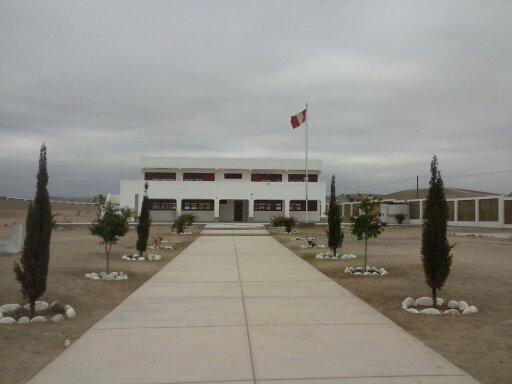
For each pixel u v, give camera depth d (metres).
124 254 19.31
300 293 10.88
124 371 5.66
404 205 54.28
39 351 6.59
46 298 9.89
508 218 41.75
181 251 21.91
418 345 6.69
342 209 63.97
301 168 60.62
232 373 5.57
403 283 12.10
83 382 5.33
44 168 8.88
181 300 10.05
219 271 14.81
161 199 55.94
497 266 15.06
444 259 9.34
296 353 6.32
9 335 7.36
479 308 9.23
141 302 9.84
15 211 72.50
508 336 7.27
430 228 9.47
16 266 8.63
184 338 7.07
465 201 47.16
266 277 13.49
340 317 8.41
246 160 60.25
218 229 41.62
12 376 5.59
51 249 20.31
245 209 58.12
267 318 8.35
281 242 27.48
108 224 13.84
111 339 7.03
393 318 8.50
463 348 6.64
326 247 23.19
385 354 6.28
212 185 55.72
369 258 17.97
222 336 7.18
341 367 5.77
